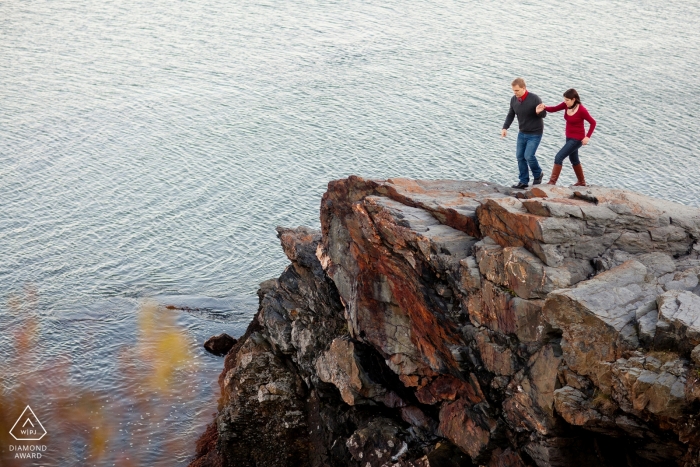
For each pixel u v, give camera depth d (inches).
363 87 4630.9
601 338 737.0
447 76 4746.6
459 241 936.9
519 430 866.1
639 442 756.0
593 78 4512.8
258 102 4463.6
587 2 6530.5
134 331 2353.6
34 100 4468.5
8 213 3102.9
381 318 1117.7
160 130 4067.4
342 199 1200.8
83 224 3046.3
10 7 6441.9
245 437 1473.9
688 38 5423.2
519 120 1056.2
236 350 1888.5
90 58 5300.2
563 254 822.5
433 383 1051.9
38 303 2516.0
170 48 5561.0
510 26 5846.5
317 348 1387.8
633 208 850.8
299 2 6717.5
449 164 3481.8
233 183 3410.4
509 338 856.9
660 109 3956.7
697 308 697.0
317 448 1358.3
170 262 2807.6
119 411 1935.3
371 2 6688.0
